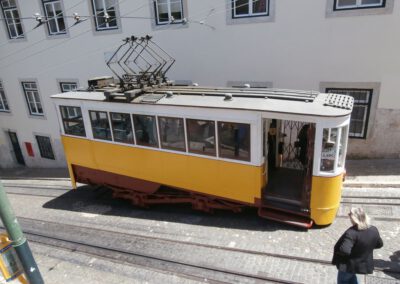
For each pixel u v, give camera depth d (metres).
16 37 15.30
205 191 7.45
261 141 6.45
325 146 6.11
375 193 7.96
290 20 9.56
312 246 6.29
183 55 11.46
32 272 4.67
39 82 15.38
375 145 9.91
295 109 6.16
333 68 9.53
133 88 8.32
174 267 6.16
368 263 4.41
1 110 17.64
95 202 9.84
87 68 13.79
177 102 7.22
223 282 5.63
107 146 8.66
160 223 7.89
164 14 11.41
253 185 6.77
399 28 8.59
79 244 7.41
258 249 6.37
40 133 16.55
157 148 7.79
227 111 6.59
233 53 10.62
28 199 11.09
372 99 9.45
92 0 12.66
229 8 10.21
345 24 9.04
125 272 6.22
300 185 7.40
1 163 19.09
